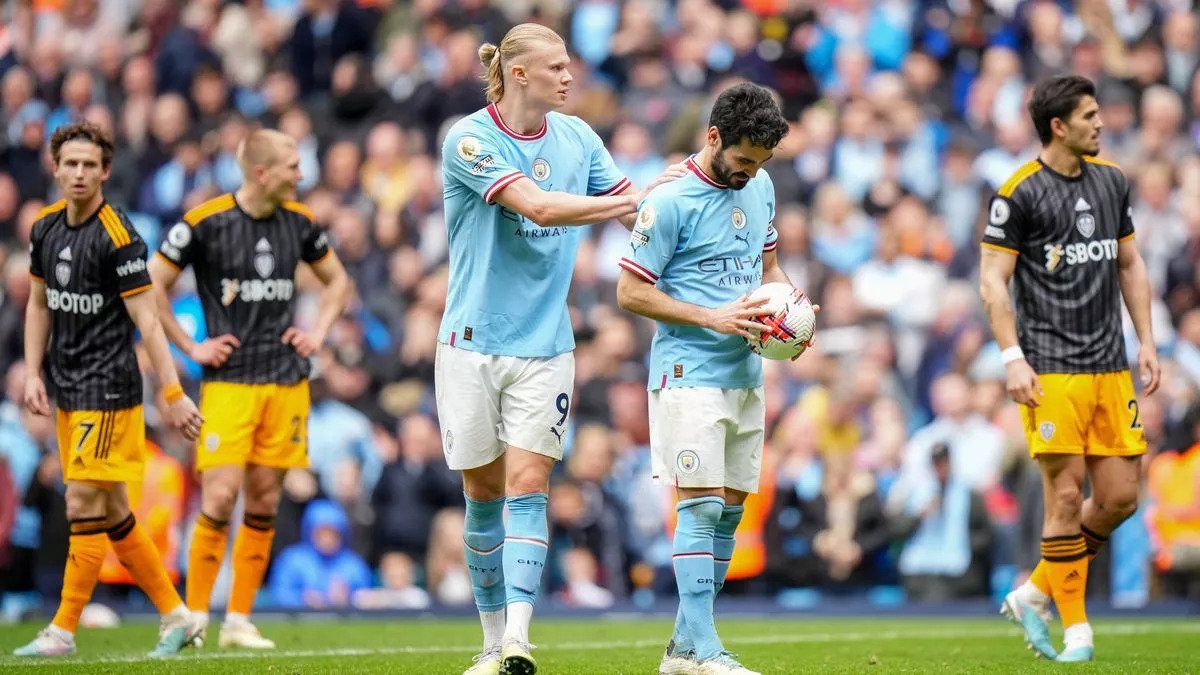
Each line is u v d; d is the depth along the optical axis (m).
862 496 43.09
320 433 47.09
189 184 61.28
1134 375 46.69
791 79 61.94
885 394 48.22
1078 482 25.38
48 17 70.12
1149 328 25.95
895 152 57.22
